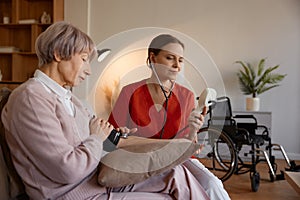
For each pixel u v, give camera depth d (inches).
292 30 162.7
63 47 39.9
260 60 166.6
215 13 170.7
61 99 41.1
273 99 165.2
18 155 37.4
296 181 65.0
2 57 192.1
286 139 164.4
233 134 120.6
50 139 36.2
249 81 157.8
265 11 165.2
